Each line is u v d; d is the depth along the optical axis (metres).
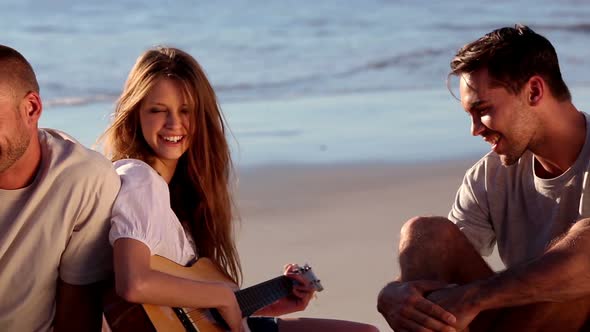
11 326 4.68
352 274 7.62
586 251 4.75
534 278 4.77
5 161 4.41
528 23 25.52
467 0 30.89
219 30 25.83
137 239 4.69
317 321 5.56
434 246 5.19
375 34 24.56
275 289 5.76
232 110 15.62
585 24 23.92
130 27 26.42
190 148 5.84
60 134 4.77
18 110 4.40
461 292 4.91
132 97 5.70
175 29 26.00
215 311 5.16
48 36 24.77
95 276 4.77
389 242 8.45
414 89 17.41
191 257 5.51
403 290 4.99
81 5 29.88
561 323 4.96
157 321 4.77
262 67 20.48
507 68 4.97
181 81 5.66
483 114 5.08
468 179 5.66
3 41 23.75
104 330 5.04
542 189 5.28
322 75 19.34
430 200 9.91
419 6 29.53
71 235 4.67
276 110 15.58
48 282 4.69
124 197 4.77
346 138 13.10
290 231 8.78
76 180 4.61
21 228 4.57
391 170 11.23
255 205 9.68
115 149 5.80
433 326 4.89
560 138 5.08
